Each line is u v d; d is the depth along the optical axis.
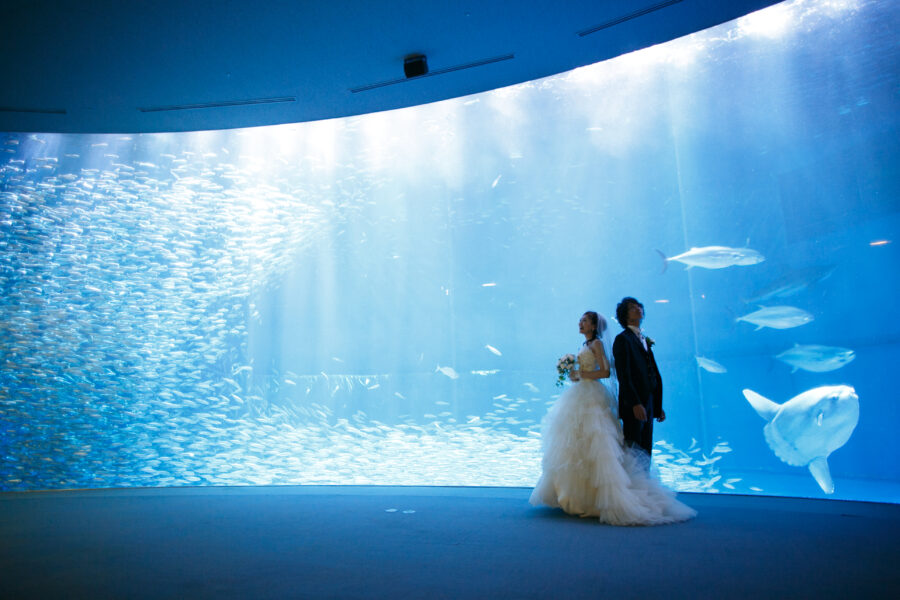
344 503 4.98
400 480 7.77
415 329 14.42
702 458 10.47
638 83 11.46
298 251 12.17
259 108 6.53
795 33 8.23
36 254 8.23
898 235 7.35
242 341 10.59
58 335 8.05
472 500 4.95
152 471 8.21
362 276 13.57
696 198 11.10
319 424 12.20
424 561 2.84
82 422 7.93
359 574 2.62
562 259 14.98
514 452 8.96
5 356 7.70
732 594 2.17
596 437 3.91
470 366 15.21
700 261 6.97
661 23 5.18
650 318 13.40
